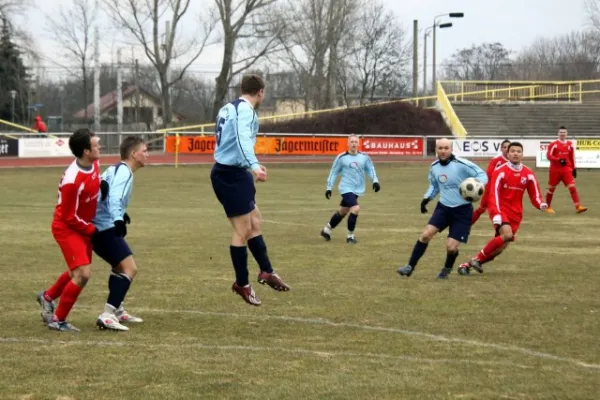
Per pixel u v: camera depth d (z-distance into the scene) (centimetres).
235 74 6431
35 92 9250
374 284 1306
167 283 1309
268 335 939
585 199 3244
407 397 689
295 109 9300
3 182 3888
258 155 5091
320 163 5100
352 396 691
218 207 2864
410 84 9750
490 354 846
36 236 1955
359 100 8738
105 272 1429
